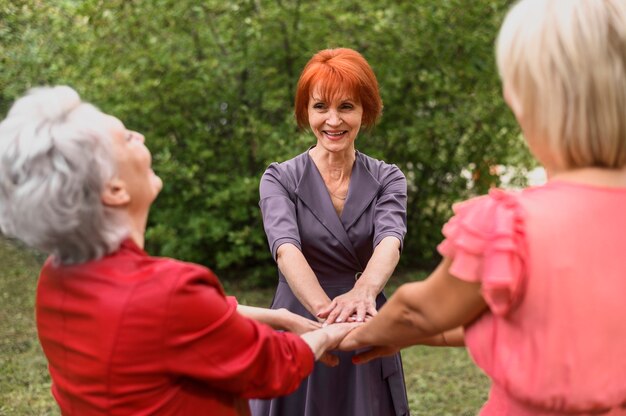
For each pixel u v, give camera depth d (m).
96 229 1.38
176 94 6.22
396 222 2.41
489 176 6.96
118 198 1.40
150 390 1.40
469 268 1.31
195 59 6.39
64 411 1.50
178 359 1.40
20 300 6.12
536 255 1.29
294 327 2.04
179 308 1.38
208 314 1.41
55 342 1.45
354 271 2.47
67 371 1.45
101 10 6.08
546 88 1.27
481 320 1.40
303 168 2.47
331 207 2.43
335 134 2.39
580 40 1.24
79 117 1.38
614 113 1.26
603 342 1.30
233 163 6.50
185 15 6.21
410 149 6.43
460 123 6.46
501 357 1.35
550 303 1.29
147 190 1.47
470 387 4.46
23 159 1.33
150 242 6.64
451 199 6.95
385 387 2.46
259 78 6.36
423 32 6.23
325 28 6.11
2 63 6.44
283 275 2.44
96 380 1.40
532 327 1.31
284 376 1.54
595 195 1.30
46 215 1.33
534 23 1.28
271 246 2.36
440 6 6.18
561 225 1.29
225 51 6.38
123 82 6.18
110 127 1.41
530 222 1.29
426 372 4.70
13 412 4.08
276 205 2.41
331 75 2.35
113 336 1.38
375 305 2.31
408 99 6.48
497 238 1.27
